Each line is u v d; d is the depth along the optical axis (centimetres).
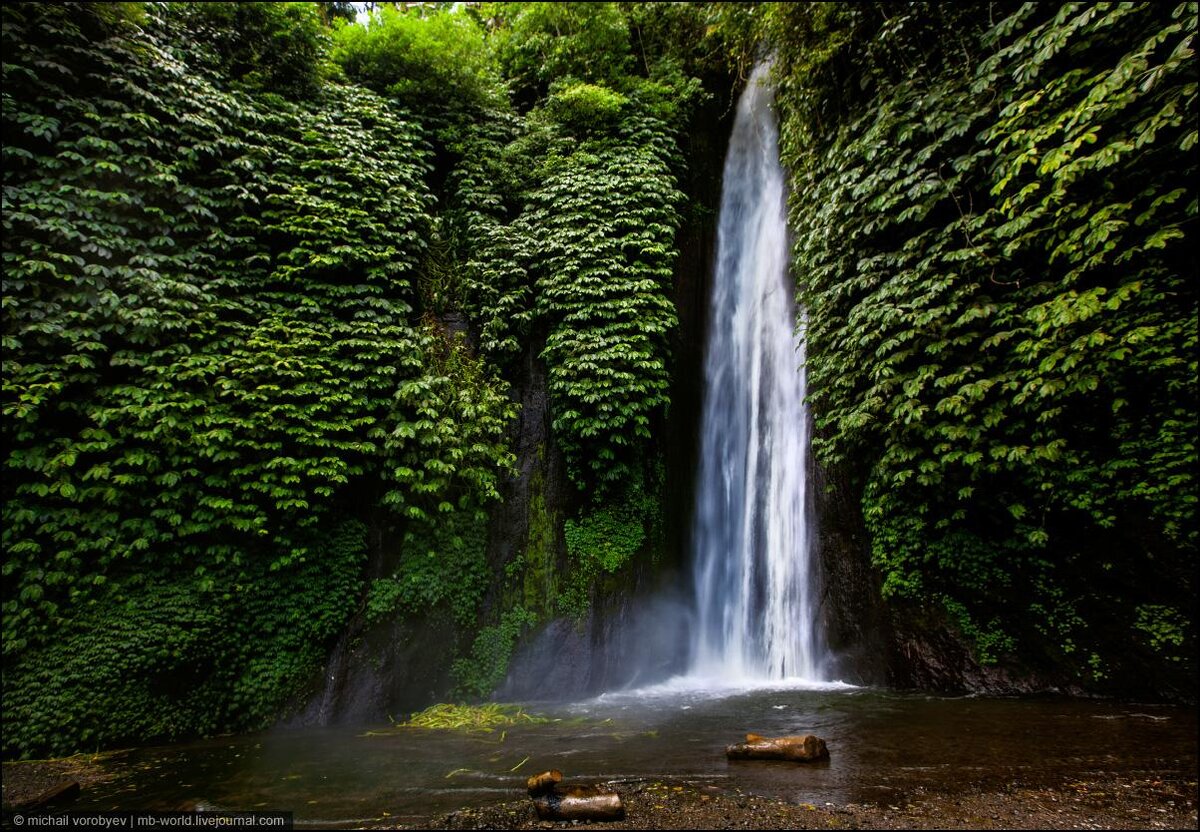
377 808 369
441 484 721
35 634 536
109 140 669
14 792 431
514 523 812
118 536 580
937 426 648
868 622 774
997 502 661
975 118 647
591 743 512
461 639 737
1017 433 620
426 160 949
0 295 582
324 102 861
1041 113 573
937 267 688
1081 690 599
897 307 686
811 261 847
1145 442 546
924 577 724
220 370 662
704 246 1130
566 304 841
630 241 867
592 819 335
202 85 743
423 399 734
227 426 644
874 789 366
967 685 663
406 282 797
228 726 602
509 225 903
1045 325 550
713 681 844
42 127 620
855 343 733
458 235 902
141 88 704
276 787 418
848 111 866
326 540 689
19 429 556
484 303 861
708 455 1075
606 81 1058
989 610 674
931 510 718
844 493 832
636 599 845
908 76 758
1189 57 452
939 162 700
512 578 788
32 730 514
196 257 693
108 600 573
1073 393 581
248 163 737
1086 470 580
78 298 603
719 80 1228
